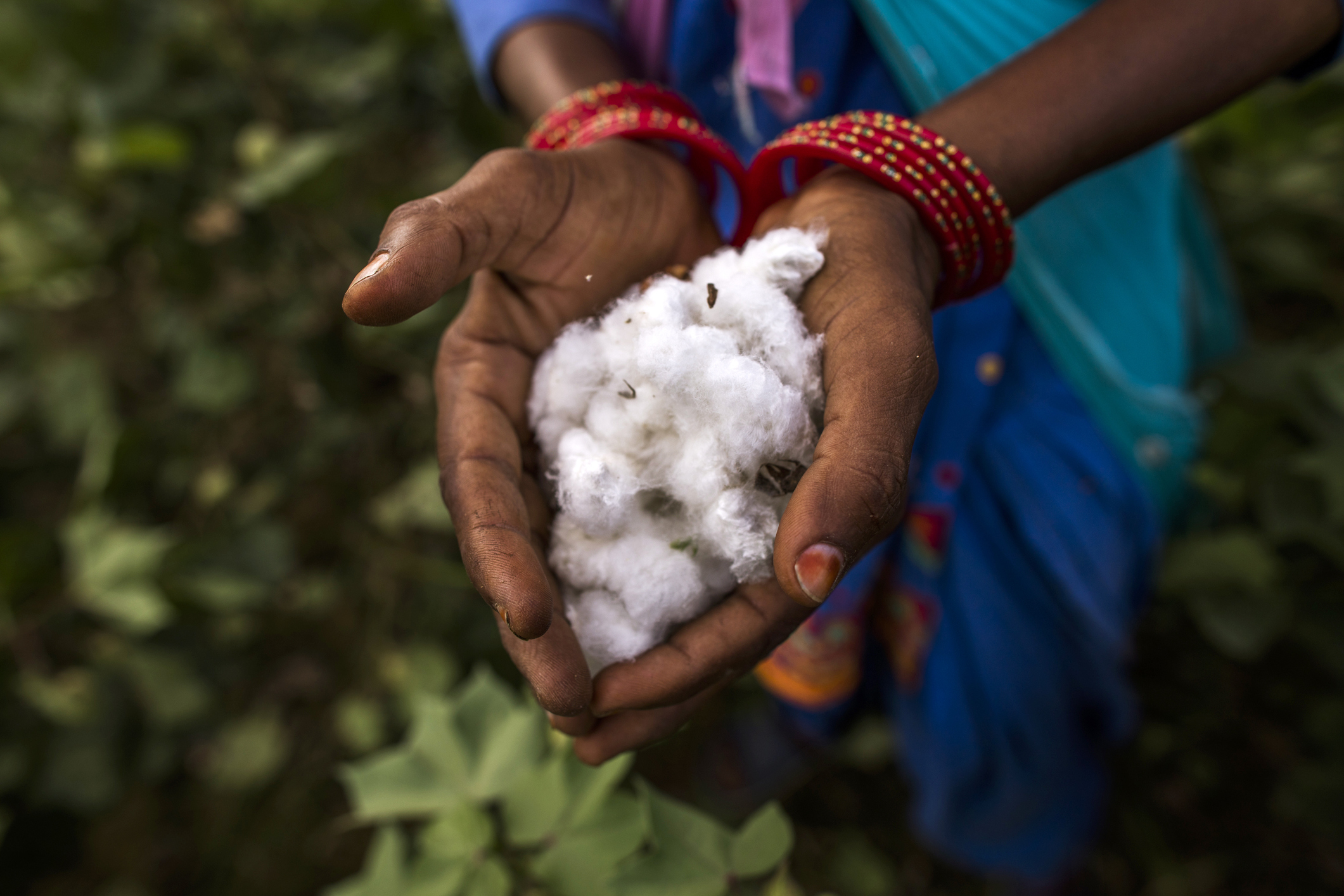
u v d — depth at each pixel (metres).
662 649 0.73
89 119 1.86
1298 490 1.58
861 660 1.42
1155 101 0.85
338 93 1.95
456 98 1.83
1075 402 1.22
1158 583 1.62
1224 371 1.64
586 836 0.91
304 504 2.05
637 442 0.81
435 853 0.93
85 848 1.93
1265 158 1.94
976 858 1.51
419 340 1.71
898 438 0.63
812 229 0.79
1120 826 1.82
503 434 0.78
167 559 1.73
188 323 1.98
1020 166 0.84
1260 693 1.84
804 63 1.12
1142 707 1.87
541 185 0.78
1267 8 0.85
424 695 1.06
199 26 1.93
